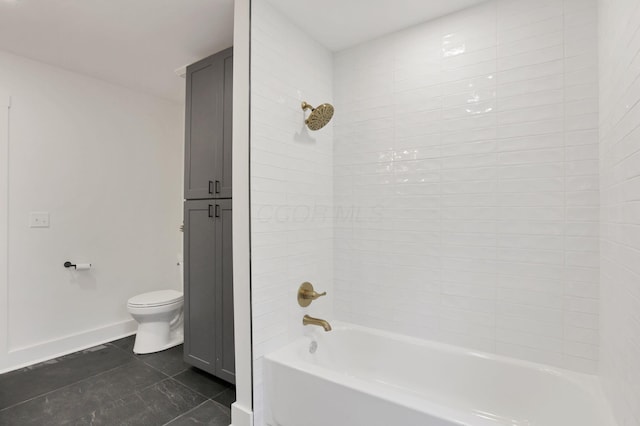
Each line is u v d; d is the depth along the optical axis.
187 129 2.39
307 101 2.19
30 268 2.58
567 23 1.65
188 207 2.38
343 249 2.40
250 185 1.79
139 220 3.31
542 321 1.72
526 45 1.75
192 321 2.36
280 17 1.98
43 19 2.06
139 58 2.59
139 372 2.41
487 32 1.86
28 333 2.56
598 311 1.58
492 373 1.79
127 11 1.98
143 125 3.34
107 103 3.05
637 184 1.05
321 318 2.32
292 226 2.07
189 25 2.14
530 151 1.74
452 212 1.97
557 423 1.58
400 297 2.17
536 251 1.73
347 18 2.03
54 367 2.48
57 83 2.73
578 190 1.63
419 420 1.33
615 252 1.31
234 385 2.24
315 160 2.27
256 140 1.82
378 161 2.24
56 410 1.94
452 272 1.98
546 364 1.71
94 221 2.97
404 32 2.14
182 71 2.69
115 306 3.12
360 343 2.23
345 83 2.38
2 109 2.43
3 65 2.45
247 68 1.79
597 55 1.58
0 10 1.96
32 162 2.59
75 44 2.37
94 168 2.97
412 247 2.12
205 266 2.27
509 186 1.80
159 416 1.89
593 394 1.46
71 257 2.81
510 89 1.80
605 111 1.45
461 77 1.94
